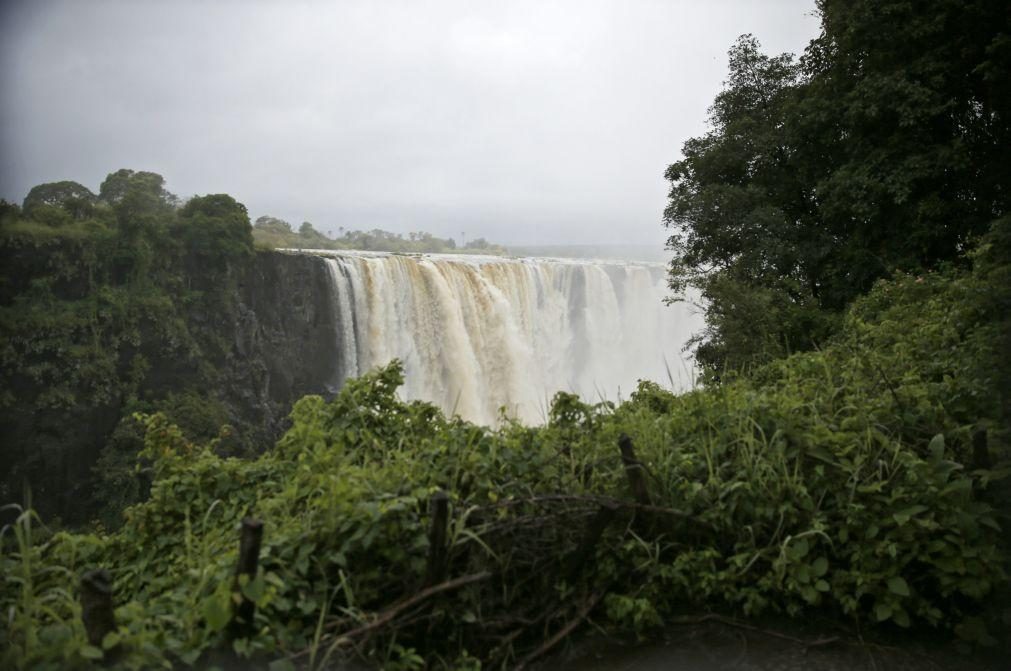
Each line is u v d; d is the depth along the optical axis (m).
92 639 1.95
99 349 35.91
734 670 2.72
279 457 3.57
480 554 2.70
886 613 2.82
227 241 40.16
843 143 17.72
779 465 3.12
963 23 15.17
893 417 3.50
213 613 2.06
